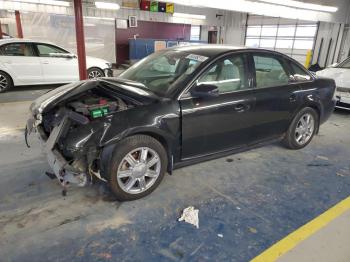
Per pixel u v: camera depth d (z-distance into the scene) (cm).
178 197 278
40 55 780
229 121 305
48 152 246
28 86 848
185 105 273
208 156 308
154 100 265
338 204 276
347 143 445
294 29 1548
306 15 997
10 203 261
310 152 402
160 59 338
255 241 223
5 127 471
